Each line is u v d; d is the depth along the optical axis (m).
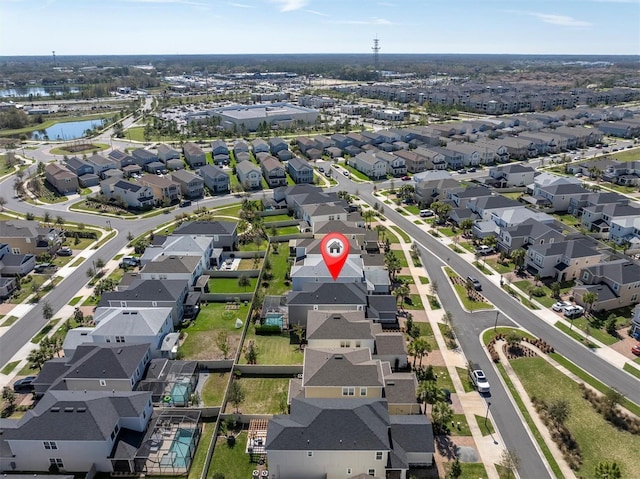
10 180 161.12
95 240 111.88
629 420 56.00
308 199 122.88
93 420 49.53
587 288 80.69
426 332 74.50
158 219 125.31
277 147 192.50
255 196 143.62
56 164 166.12
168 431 54.19
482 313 80.12
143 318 68.44
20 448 48.72
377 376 56.28
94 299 84.50
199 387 62.59
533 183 142.75
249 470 49.69
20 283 90.38
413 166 168.25
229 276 92.88
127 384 59.03
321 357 59.16
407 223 121.25
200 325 77.19
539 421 56.41
